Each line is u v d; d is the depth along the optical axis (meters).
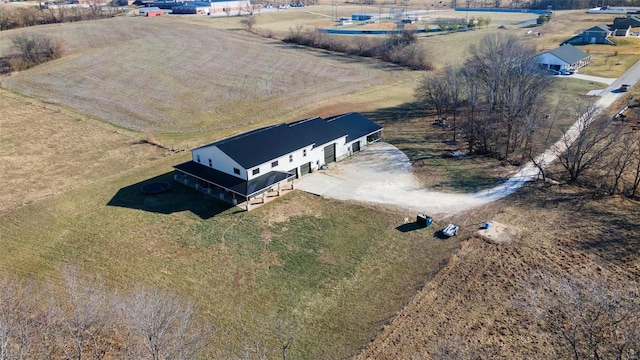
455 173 47.16
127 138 59.78
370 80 89.06
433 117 65.12
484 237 35.53
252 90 81.06
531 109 53.25
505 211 39.28
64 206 42.28
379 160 50.94
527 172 46.56
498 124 55.94
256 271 32.97
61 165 51.91
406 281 31.58
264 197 42.62
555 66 83.19
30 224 39.41
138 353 23.30
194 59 99.94
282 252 35.09
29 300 28.66
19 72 85.88
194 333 26.39
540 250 33.69
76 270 32.97
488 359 24.77
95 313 26.62
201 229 38.06
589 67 86.44
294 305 29.75
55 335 24.72
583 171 44.97
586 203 39.97
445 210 40.06
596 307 27.89
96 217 40.25
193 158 46.53
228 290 31.05
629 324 26.25
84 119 65.75
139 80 84.38
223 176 42.97
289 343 26.34
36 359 23.30
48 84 80.19
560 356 24.67
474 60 71.94
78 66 90.94
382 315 28.64
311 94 79.25
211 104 73.56
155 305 23.61
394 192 43.56
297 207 41.41
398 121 64.19
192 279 32.12
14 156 53.81
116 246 35.94
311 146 47.22
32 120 64.62
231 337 27.08
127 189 45.38
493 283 30.56
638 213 37.94
